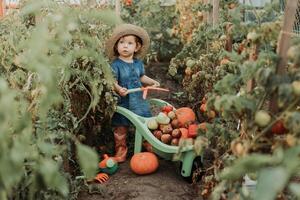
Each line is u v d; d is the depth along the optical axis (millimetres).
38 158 1578
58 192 1898
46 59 1410
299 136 1438
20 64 1974
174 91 5055
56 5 2279
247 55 1833
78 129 2980
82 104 3014
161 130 3064
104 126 3393
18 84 2100
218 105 1592
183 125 3084
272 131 1549
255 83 1687
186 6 4965
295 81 1438
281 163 1139
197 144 1884
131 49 3410
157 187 2873
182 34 5109
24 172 1589
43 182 1600
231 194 1603
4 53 2332
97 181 2971
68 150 2350
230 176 1407
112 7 4340
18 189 1654
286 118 1424
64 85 2344
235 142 1643
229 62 2381
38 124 1839
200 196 2727
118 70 3363
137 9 5652
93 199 2719
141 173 3037
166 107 3180
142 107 3412
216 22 3639
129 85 3398
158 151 3102
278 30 1663
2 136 1232
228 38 2777
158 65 5625
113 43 3373
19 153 1304
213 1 3641
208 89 3316
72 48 2348
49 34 1649
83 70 2668
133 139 3527
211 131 1930
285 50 1539
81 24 2594
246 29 1812
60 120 2318
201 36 3875
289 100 1463
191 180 2939
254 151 1570
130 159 3367
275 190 1018
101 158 3309
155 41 5566
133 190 2828
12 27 2766
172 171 3141
